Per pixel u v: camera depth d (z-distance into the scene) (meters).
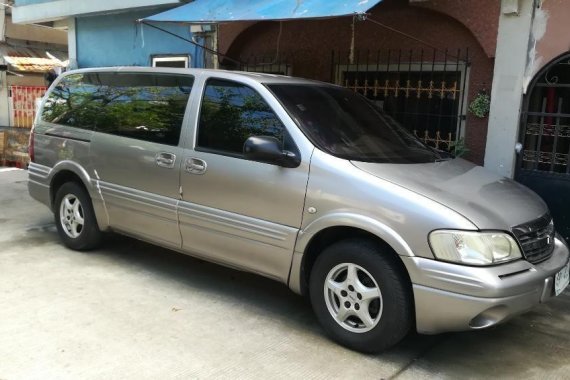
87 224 5.44
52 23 12.05
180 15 6.73
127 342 3.76
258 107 4.24
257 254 4.12
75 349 3.63
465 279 3.23
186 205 4.46
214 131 4.40
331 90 4.80
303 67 7.93
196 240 4.48
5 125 13.23
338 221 3.65
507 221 3.49
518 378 3.54
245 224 4.11
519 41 5.85
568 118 5.86
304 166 3.86
